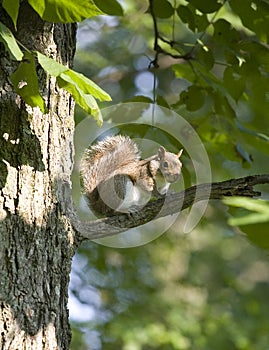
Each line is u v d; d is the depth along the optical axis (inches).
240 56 336.2
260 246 207.3
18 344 232.5
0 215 240.2
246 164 383.9
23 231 242.1
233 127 378.3
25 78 233.9
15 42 215.0
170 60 570.3
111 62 656.4
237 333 761.0
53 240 247.1
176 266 788.0
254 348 762.2
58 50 266.5
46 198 249.1
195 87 366.3
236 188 271.3
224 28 342.3
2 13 255.3
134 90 574.2
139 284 712.4
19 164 247.8
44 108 238.7
